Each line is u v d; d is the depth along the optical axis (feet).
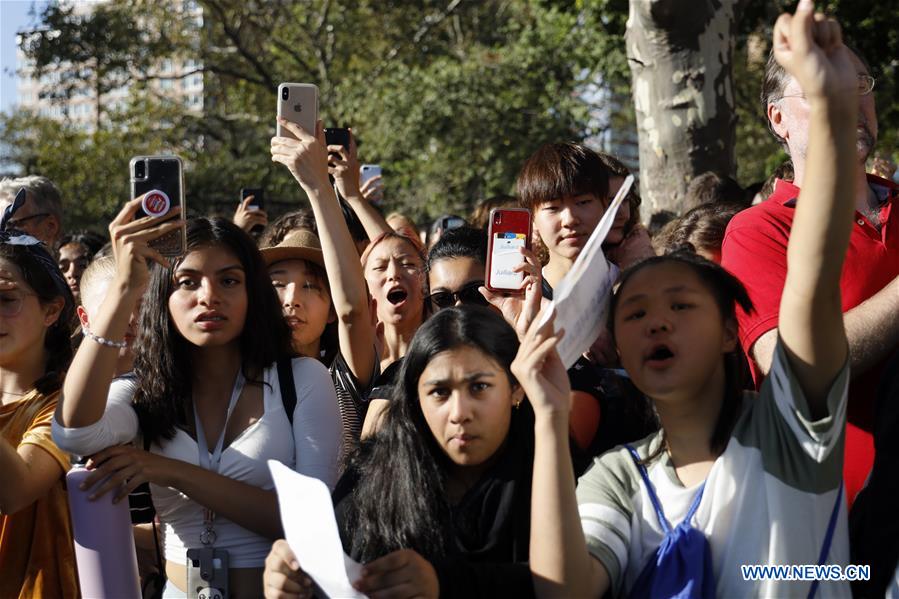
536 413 7.45
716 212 13.32
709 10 24.88
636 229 13.38
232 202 75.56
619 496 7.84
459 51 70.90
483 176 60.80
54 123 82.53
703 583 7.32
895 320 8.73
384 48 76.79
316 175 11.43
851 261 9.53
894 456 8.01
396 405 8.50
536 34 61.05
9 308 10.81
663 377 7.67
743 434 7.67
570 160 11.94
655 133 25.53
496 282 10.52
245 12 77.15
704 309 7.74
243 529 9.60
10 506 9.89
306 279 13.10
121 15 73.87
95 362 9.01
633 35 25.79
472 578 7.85
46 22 72.79
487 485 8.33
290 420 9.89
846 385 7.29
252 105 81.41
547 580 7.26
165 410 9.82
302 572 7.81
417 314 12.42
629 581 7.68
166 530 9.96
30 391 10.95
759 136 70.49
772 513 7.38
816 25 6.78
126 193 77.41
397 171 63.26
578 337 7.90
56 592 10.53
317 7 76.13
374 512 8.34
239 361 10.06
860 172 9.77
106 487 9.14
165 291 9.89
